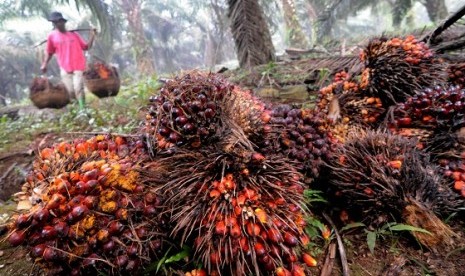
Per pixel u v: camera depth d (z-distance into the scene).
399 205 1.11
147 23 14.75
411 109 1.41
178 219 0.94
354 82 1.70
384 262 1.05
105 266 0.89
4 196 2.26
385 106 1.64
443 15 8.67
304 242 0.94
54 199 0.83
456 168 1.24
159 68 16.00
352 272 1.03
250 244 0.86
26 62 13.77
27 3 9.87
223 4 3.58
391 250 1.09
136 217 0.93
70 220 0.83
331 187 1.31
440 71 1.64
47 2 10.01
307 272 1.02
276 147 1.20
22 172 2.42
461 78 1.71
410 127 1.42
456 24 2.96
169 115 1.06
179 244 1.01
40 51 11.97
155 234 0.94
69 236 0.84
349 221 1.25
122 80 8.49
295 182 1.00
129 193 0.93
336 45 4.51
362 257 1.09
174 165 1.05
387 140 1.23
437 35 2.40
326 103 1.63
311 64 3.18
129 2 9.67
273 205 0.91
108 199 0.89
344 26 14.69
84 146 1.08
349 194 1.21
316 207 1.34
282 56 4.18
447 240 1.05
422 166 1.16
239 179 0.94
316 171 1.26
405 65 1.61
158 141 1.09
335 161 1.26
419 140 1.36
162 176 1.01
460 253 1.04
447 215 1.20
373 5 10.72
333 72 2.73
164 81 1.20
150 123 1.17
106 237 0.86
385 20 15.87
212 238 0.89
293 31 7.92
